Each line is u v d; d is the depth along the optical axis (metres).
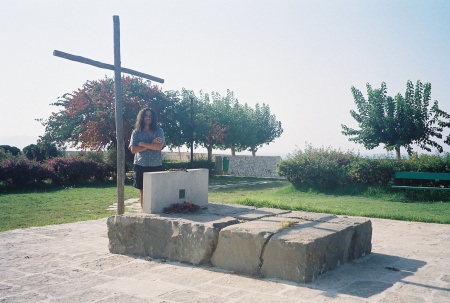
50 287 4.40
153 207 6.14
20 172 19.02
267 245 4.78
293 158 17.25
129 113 26.28
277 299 3.97
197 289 4.32
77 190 18.84
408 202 13.18
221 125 39.50
